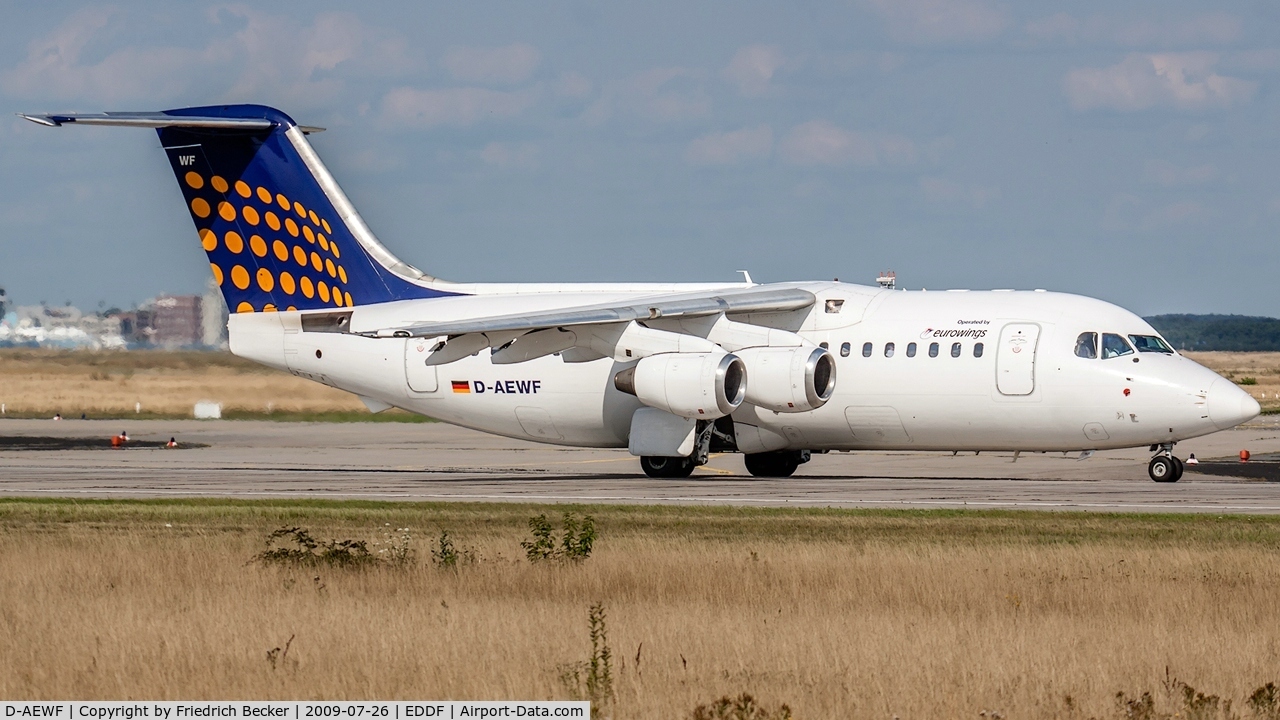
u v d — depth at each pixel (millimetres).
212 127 104562
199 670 37812
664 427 99438
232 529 67938
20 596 47875
